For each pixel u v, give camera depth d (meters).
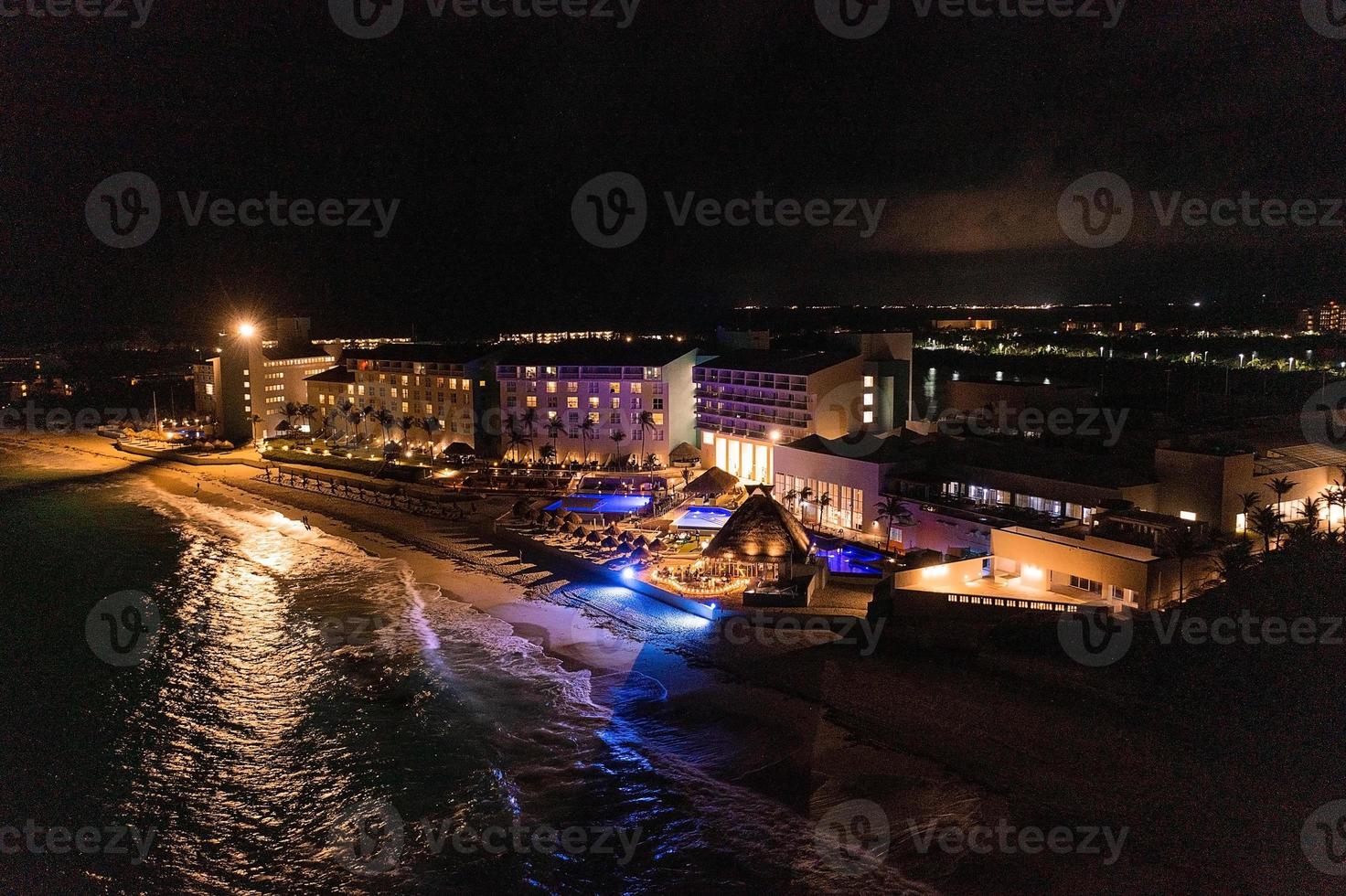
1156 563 63.66
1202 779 47.69
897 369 122.75
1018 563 73.88
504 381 146.88
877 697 58.62
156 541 108.38
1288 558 69.75
